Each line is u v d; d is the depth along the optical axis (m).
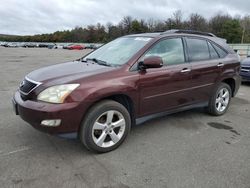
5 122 4.33
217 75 4.68
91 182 2.69
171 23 74.44
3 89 7.19
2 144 3.51
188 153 3.39
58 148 3.43
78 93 2.99
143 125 4.39
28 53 31.22
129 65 3.48
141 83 3.51
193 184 2.70
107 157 3.23
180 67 4.01
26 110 3.01
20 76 9.86
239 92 7.51
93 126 3.15
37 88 3.05
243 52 36.84
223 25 73.25
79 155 3.25
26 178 2.72
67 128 2.99
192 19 75.94
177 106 4.13
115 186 2.63
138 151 3.41
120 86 3.28
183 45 4.22
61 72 3.37
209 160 3.21
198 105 4.55
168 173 2.89
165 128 4.27
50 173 2.83
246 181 2.78
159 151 3.43
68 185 2.62
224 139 3.88
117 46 4.21
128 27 85.44
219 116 5.00
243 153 3.43
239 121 4.73
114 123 3.37
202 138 3.90
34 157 3.17
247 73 8.31
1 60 18.16
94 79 3.14
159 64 3.42
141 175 2.84
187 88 4.17
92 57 4.29
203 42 4.61
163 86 3.78
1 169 2.88
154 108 3.80
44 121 2.91
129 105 3.58
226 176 2.86
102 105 3.18
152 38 3.90
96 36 95.62
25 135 3.82
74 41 101.94
